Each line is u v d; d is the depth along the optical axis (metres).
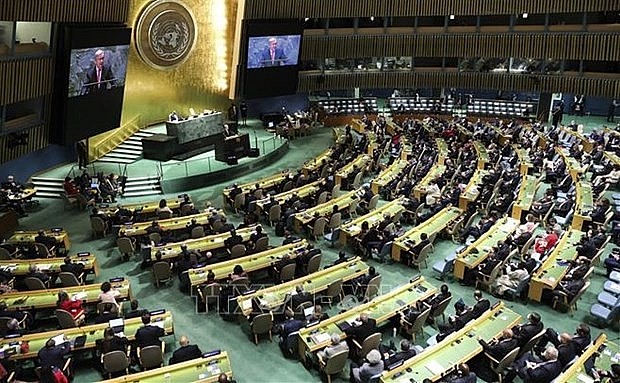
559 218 20.06
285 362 12.80
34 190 23.28
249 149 29.03
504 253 15.94
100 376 12.23
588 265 15.30
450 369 10.89
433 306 13.66
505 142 30.95
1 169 23.25
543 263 15.77
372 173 28.19
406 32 37.66
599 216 18.89
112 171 26.55
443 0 35.69
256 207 21.55
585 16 33.25
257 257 16.31
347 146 30.44
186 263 15.92
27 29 22.88
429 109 40.34
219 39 33.38
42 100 23.56
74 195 23.16
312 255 16.16
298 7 34.69
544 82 36.44
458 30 36.88
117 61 25.98
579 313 14.90
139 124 30.97
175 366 10.85
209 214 20.23
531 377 10.78
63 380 10.75
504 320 12.66
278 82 34.56
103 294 13.62
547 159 27.83
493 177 23.44
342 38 37.44
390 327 14.17
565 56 34.38
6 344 11.77
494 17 37.28
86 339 12.04
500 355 11.55
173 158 28.23
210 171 26.70
